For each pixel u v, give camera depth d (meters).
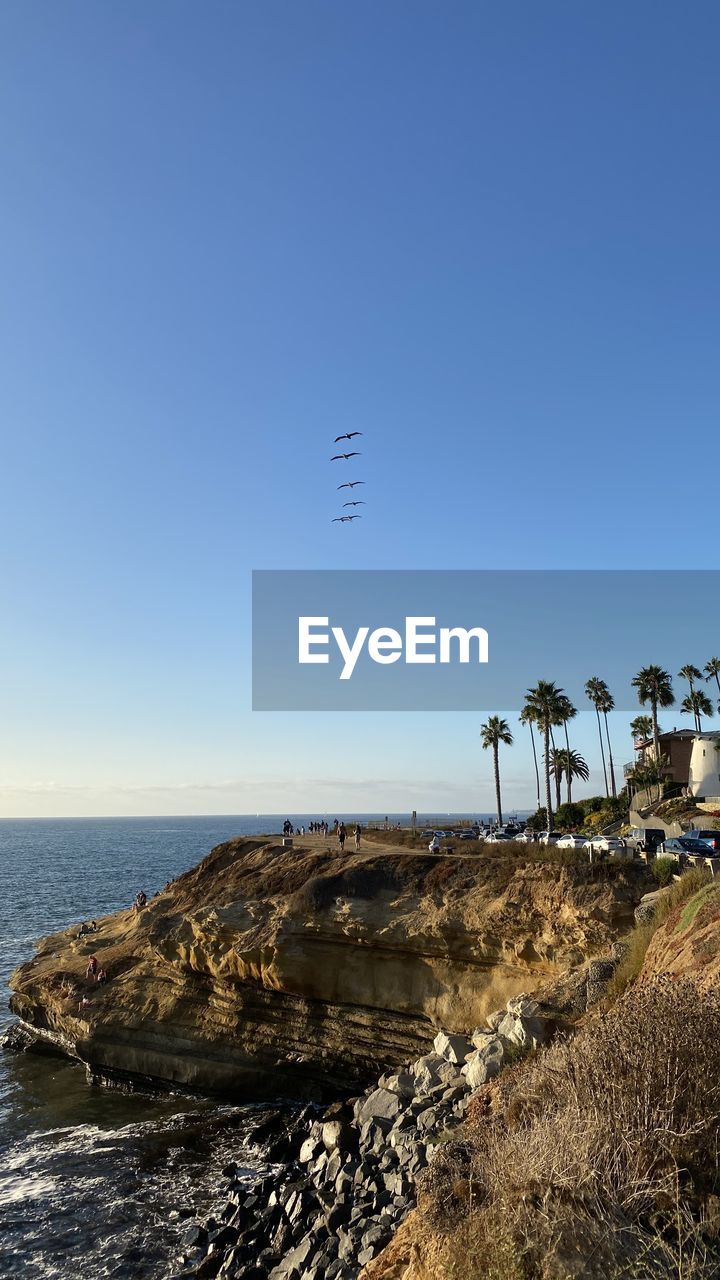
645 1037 7.78
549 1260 6.27
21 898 97.00
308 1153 21.61
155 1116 28.66
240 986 32.34
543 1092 8.62
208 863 44.84
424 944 29.55
